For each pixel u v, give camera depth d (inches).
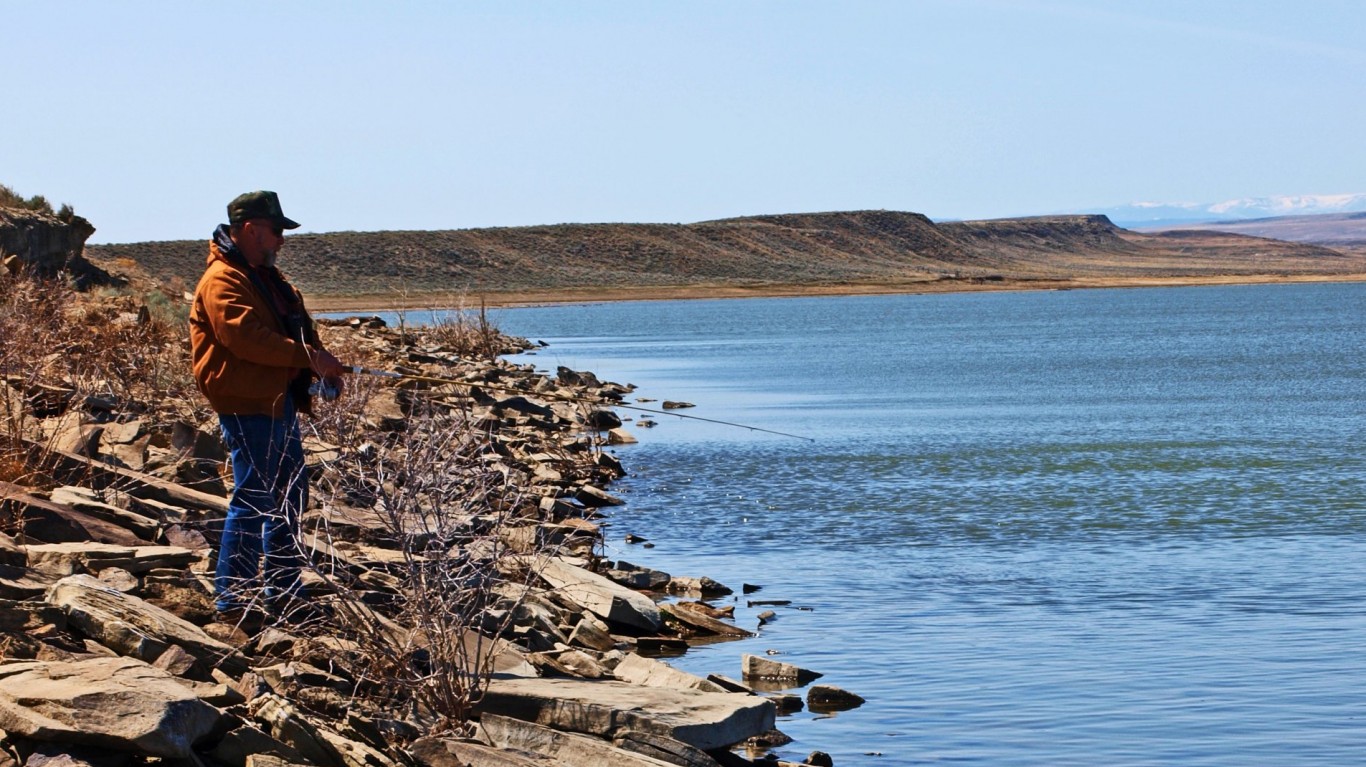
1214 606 427.2
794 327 3102.9
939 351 2122.3
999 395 1310.3
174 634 240.8
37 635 227.3
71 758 188.5
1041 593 449.4
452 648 256.4
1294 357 1868.8
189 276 4884.4
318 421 339.0
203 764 199.8
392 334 1502.2
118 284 1371.8
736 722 268.7
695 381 1507.1
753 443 914.1
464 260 5856.3
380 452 277.3
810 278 6766.7
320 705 239.1
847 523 597.0
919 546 540.7
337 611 267.3
